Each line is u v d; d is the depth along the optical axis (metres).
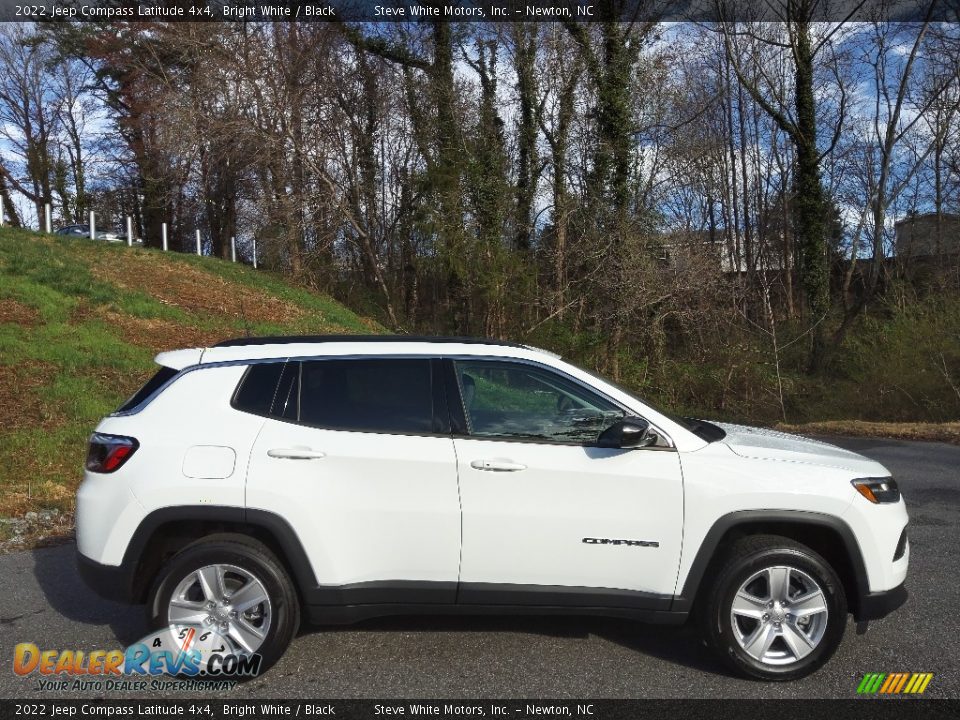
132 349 12.89
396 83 24.28
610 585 4.12
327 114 23.70
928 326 18.80
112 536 4.06
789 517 4.08
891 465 10.52
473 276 21.58
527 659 4.29
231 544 4.05
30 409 9.85
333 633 4.61
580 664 4.23
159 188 33.12
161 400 4.26
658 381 20.17
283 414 4.21
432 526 4.07
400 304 26.17
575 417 4.28
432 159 22.86
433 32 23.11
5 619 4.87
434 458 4.09
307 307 22.09
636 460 4.13
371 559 4.08
